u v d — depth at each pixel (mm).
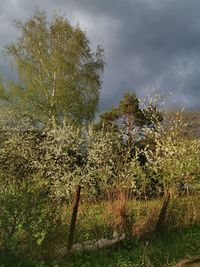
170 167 15438
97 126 19562
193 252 12547
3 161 18703
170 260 12016
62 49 37938
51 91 36750
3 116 22516
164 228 14531
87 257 12258
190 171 15641
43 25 38312
